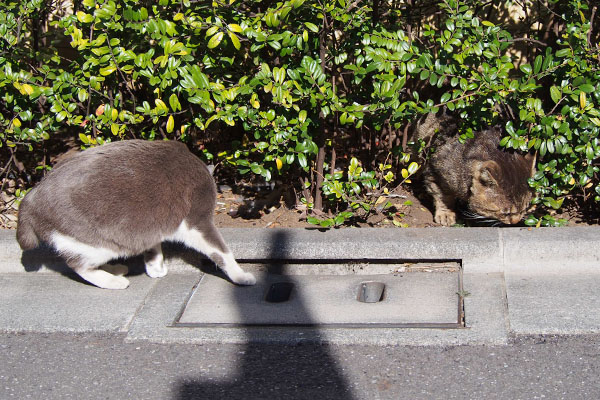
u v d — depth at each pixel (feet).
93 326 4.18
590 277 4.56
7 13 5.05
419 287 4.54
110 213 4.28
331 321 4.16
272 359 3.83
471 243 4.69
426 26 5.57
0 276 4.92
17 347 4.01
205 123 5.03
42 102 5.60
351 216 5.24
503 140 4.94
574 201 5.45
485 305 4.23
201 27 4.62
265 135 4.88
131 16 4.72
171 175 4.48
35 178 5.96
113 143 4.55
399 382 3.58
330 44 5.25
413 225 5.44
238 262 4.94
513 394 3.44
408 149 5.74
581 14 4.85
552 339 3.89
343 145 6.32
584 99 4.60
